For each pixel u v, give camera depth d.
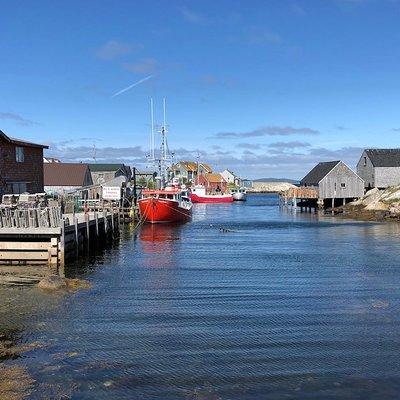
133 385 9.95
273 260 26.12
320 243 33.91
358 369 10.80
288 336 13.00
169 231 42.91
